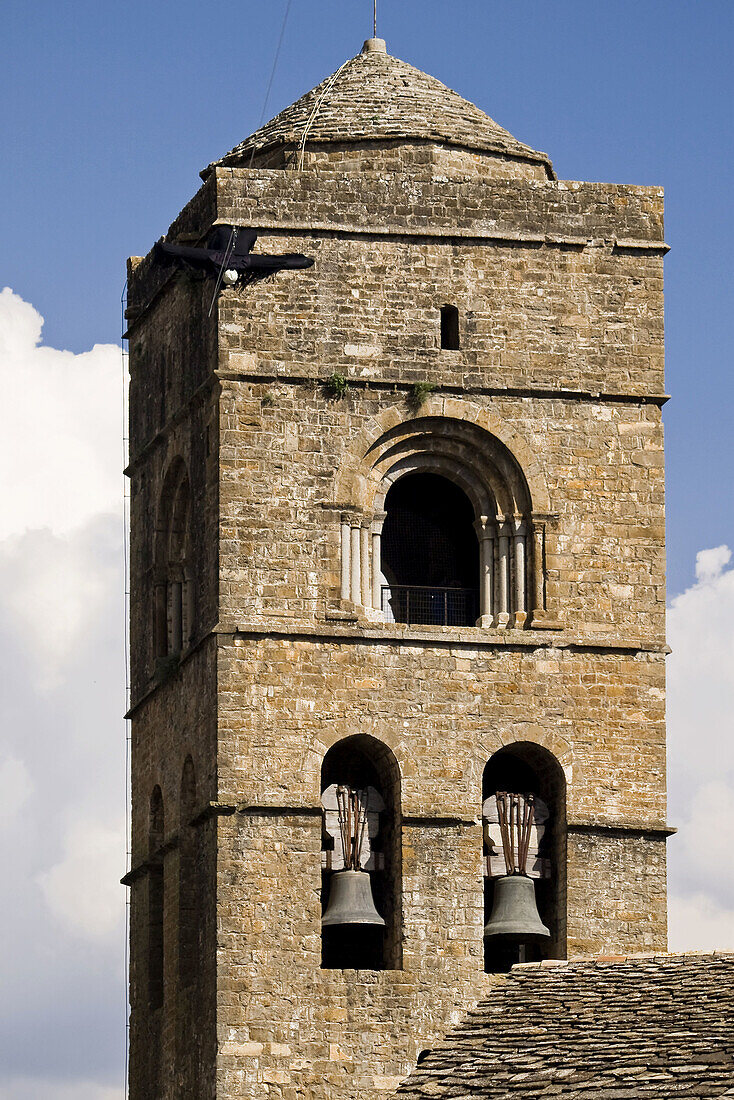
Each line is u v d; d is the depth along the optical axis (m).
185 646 75.25
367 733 72.38
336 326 73.81
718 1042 53.84
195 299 75.19
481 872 72.44
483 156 75.94
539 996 58.19
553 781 73.69
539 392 74.56
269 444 73.06
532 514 74.06
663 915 73.12
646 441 74.88
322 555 72.88
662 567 74.50
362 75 77.56
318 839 71.69
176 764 74.75
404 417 73.75
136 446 79.81
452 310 74.50
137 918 77.69
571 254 75.19
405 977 71.56
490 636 73.25
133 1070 76.94
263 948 71.06
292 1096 70.56
